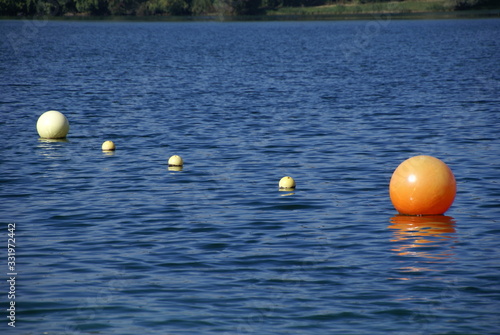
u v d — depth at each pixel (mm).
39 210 38250
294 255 30688
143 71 129000
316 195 41156
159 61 153875
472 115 71312
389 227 34812
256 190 42438
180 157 49719
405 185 36625
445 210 37125
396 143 57188
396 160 50781
